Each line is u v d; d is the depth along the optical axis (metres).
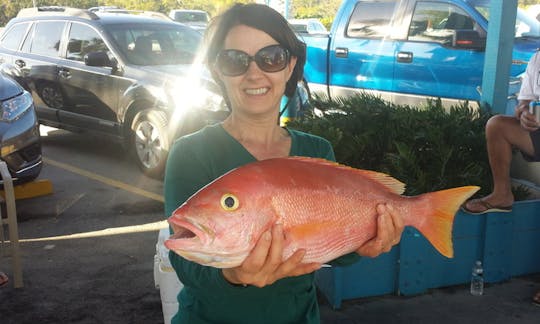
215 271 1.49
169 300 3.03
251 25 1.70
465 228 3.85
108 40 7.18
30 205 5.88
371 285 3.77
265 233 1.33
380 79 8.25
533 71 4.07
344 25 8.73
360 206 1.50
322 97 5.13
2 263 4.42
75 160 7.84
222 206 1.32
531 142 3.88
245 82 1.73
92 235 5.03
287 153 1.84
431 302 3.73
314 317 1.84
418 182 4.00
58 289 3.99
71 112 7.72
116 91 6.95
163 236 3.24
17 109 5.62
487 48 5.24
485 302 3.73
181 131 6.25
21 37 8.51
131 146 7.00
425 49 7.71
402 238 3.71
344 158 4.21
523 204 3.96
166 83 6.44
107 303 3.80
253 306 1.68
